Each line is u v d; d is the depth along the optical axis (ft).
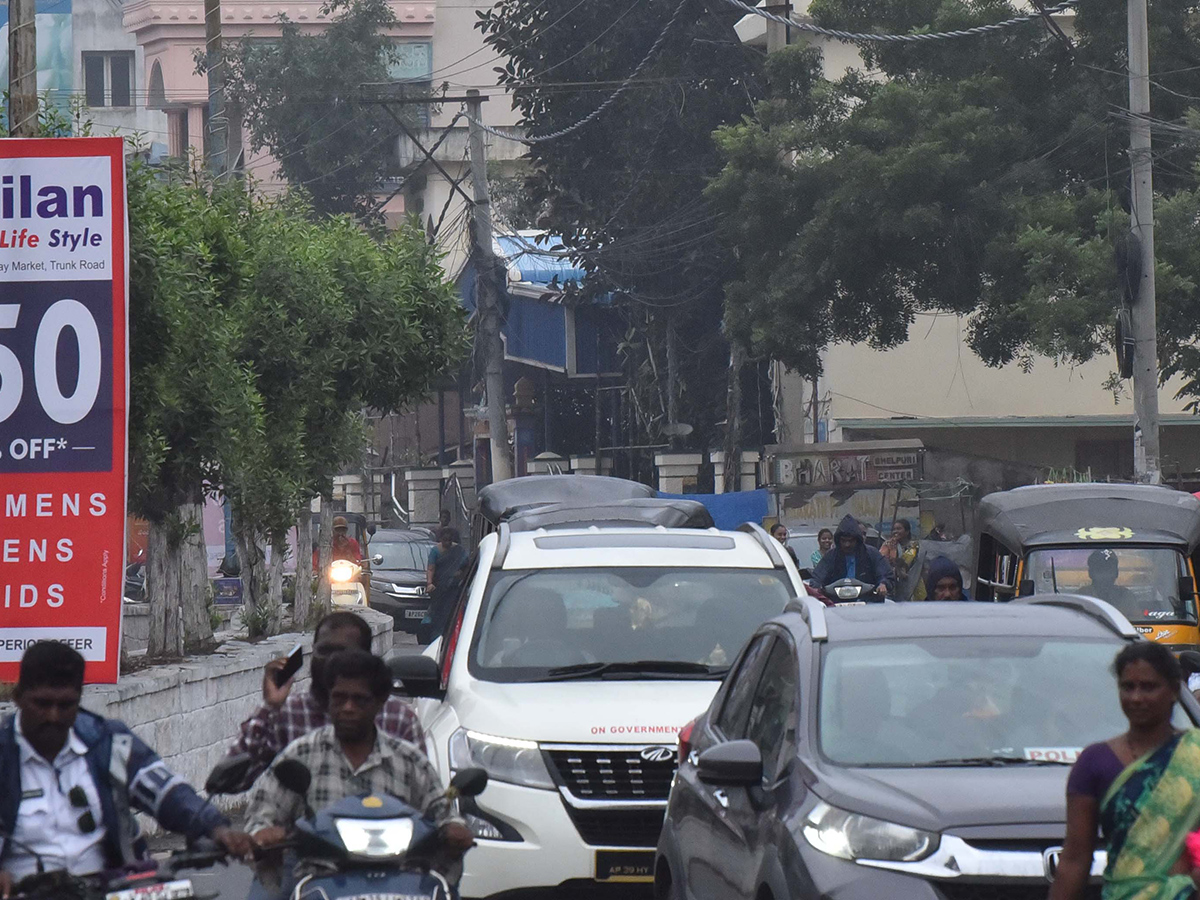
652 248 348.38
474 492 463.42
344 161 531.09
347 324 177.68
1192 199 246.47
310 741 53.26
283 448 166.61
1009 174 268.21
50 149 102.06
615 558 91.56
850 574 163.53
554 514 153.38
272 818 52.54
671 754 77.61
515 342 452.35
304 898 48.26
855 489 294.46
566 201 355.97
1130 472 358.84
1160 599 146.20
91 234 102.22
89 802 46.91
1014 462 329.11
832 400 360.89
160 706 110.22
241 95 530.27
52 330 102.17
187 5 643.86
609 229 351.05
